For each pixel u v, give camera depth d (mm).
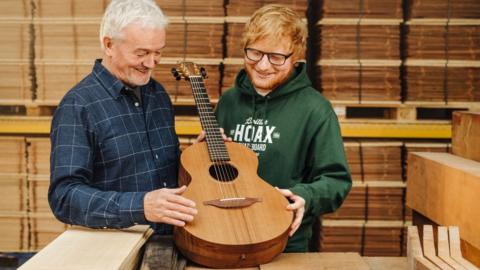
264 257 1524
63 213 1619
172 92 3256
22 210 3381
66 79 3254
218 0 3209
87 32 3217
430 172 2193
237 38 3236
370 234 3381
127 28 1659
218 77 3268
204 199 1629
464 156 2258
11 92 3277
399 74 3279
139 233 1587
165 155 1940
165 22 1731
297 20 1903
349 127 3262
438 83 3268
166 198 1506
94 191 1598
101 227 1597
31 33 3232
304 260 1577
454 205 1985
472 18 3225
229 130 2168
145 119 1901
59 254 1399
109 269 1309
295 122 2027
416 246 1532
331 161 1955
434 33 3240
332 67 3271
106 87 1813
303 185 1846
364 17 3236
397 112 3303
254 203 1631
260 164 2049
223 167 1829
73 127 1706
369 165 3367
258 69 1931
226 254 1473
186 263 1561
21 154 3342
